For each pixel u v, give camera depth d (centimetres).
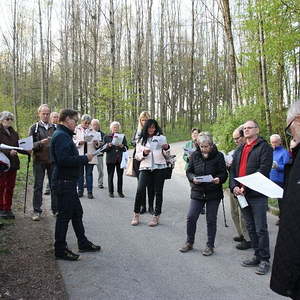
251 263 534
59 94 4262
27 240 598
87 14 3120
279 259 248
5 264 501
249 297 435
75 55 3412
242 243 610
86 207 847
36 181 725
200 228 727
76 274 487
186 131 4209
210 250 579
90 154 543
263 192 455
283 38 1088
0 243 572
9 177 702
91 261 533
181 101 4672
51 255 544
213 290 452
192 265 534
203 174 591
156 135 731
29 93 4197
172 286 461
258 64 1363
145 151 716
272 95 1451
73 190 536
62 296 424
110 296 429
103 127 2891
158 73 4106
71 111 536
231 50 1455
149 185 818
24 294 421
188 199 980
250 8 1109
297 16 1048
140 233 675
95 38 2789
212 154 590
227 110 1427
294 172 249
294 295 244
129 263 532
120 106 2845
